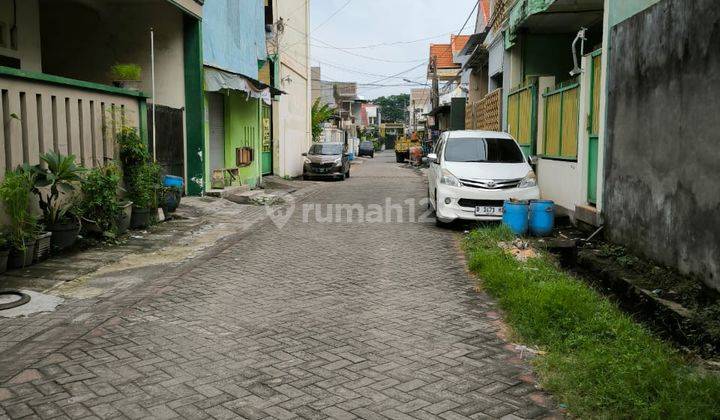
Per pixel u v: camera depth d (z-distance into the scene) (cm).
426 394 404
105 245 901
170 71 1405
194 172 1453
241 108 1834
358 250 926
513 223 995
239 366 451
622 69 802
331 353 480
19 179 709
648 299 598
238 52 1738
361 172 3098
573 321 520
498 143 1222
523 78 1576
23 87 780
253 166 1955
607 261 760
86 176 888
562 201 1132
